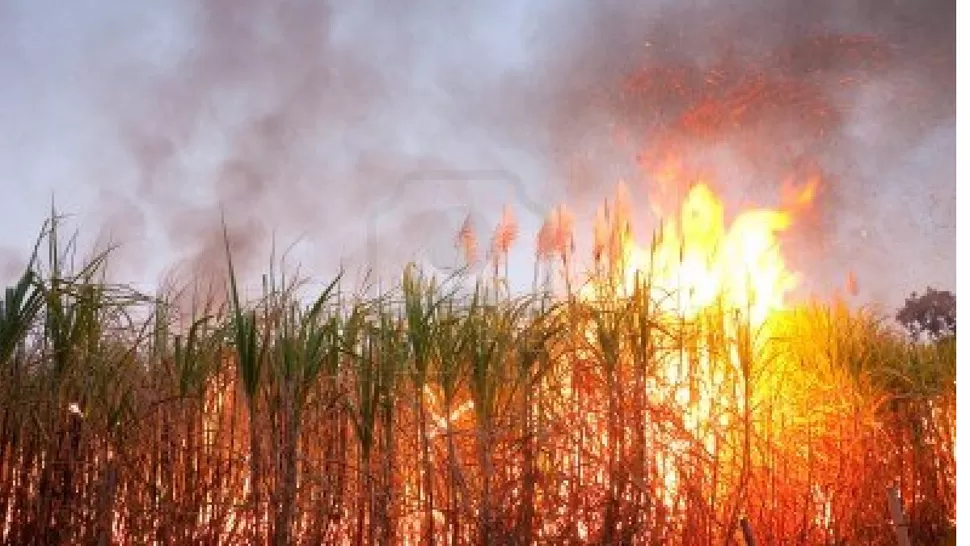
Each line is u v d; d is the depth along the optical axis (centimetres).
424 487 393
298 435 370
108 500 365
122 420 384
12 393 367
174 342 390
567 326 436
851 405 497
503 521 391
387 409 385
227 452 392
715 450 447
